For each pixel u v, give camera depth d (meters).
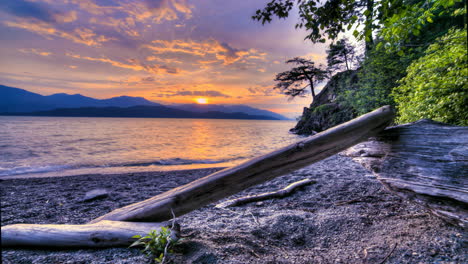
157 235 1.67
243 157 13.80
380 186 3.82
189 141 26.28
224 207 3.37
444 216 1.73
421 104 4.73
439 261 1.51
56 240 1.79
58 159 12.80
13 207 3.80
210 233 2.18
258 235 2.15
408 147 1.87
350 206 2.93
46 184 6.11
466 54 3.72
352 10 2.79
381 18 2.54
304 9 3.03
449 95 4.07
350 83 20.88
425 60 4.80
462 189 1.57
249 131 53.53
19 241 1.79
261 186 4.70
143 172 8.49
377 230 2.10
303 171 5.94
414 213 2.39
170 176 7.43
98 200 4.29
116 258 1.63
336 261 1.64
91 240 1.80
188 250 1.78
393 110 1.89
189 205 2.05
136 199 4.38
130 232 1.83
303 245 1.97
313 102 35.38
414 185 1.81
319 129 29.53
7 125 61.22
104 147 19.34
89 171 9.30
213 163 11.76
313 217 2.51
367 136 1.95
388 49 3.24
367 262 1.60
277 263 1.60
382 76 12.32
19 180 6.75
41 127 54.50
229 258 1.63
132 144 22.16
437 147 1.73
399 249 1.71
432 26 9.84
